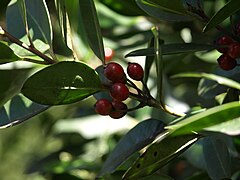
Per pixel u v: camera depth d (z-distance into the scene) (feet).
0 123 1.73
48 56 1.70
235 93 1.79
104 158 2.67
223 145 1.83
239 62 1.88
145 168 1.57
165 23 2.31
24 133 4.37
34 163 2.90
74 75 1.58
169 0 1.69
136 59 2.52
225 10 1.59
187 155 2.16
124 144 1.71
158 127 1.70
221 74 1.93
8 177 4.68
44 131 3.18
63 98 1.59
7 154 4.53
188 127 1.37
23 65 2.12
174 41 2.27
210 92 1.94
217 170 1.83
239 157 2.06
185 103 2.44
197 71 2.43
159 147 1.56
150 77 2.43
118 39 2.49
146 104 1.63
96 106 1.63
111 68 1.60
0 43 1.60
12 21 1.78
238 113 1.36
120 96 1.59
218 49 1.72
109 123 2.73
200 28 2.21
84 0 1.69
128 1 1.95
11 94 1.72
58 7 1.65
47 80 1.56
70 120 2.83
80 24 2.25
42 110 1.69
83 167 2.63
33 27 1.75
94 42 1.70
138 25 2.47
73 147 2.87
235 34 1.70
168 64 2.39
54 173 2.68
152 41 1.81
